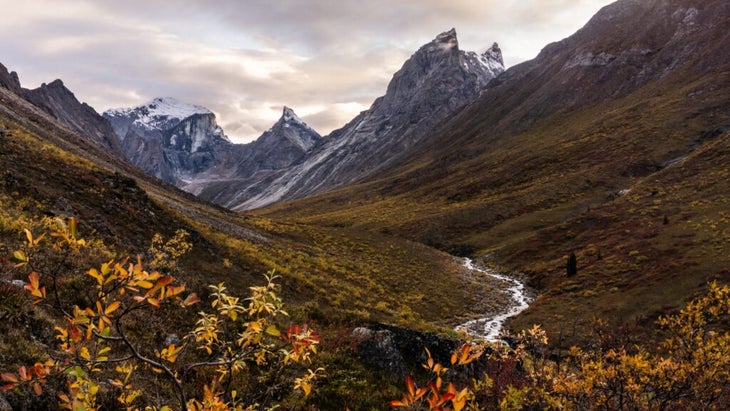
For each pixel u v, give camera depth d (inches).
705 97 6181.1
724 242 2287.2
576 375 331.6
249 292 1029.8
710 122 5551.2
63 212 955.3
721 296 290.2
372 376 606.5
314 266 1852.9
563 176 5442.9
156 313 553.3
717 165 3895.2
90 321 128.6
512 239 3941.9
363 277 1939.0
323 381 539.2
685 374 287.4
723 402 285.1
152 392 374.6
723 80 6378.0
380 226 5334.6
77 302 479.8
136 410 290.2
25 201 892.0
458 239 4365.2
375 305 1450.5
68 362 140.9
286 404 438.0
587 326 1610.5
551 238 3506.4
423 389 130.3
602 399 315.3
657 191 3828.7
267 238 2287.2
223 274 1081.4
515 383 355.9
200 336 170.9
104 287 129.2
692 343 299.6
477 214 4788.4
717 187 3415.4
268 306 166.1
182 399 150.7
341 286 1549.0
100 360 142.8
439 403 124.6
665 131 5674.2
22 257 131.4
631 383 296.0
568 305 2010.3
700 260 2129.7
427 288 2162.9
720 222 2637.8
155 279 131.8
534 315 1924.2
